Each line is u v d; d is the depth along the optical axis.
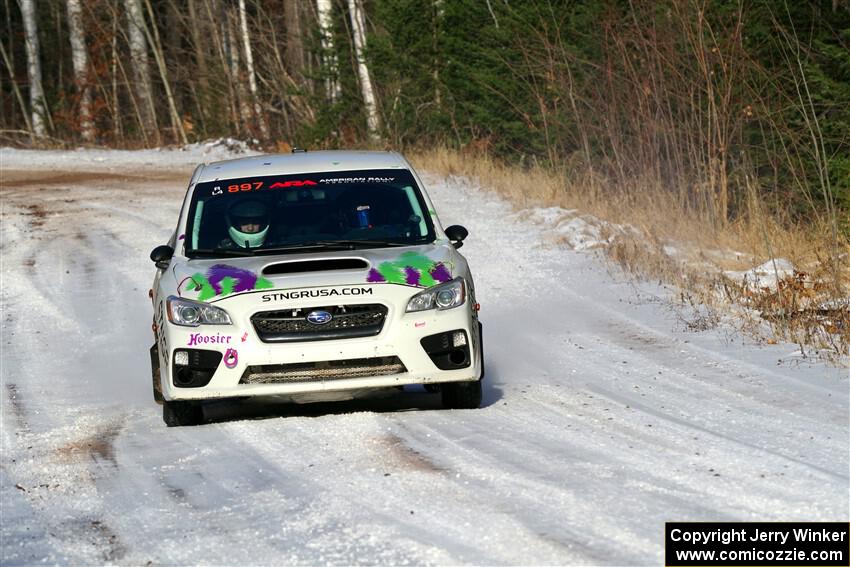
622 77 55.84
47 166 94.12
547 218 52.44
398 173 25.20
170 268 22.97
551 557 13.14
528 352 28.70
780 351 26.23
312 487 16.92
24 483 18.61
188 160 102.00
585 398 22.77
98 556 14.50
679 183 48.50
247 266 22.30
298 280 21.59
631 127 54.78
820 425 19.48
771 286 33.75
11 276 45.19
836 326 28.08
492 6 83.06
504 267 42.44
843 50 47.31
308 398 21.84
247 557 13.93
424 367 21.34
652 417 20.69
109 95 149.50
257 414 23.66
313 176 25.02
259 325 21.27
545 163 69.81
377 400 24.16
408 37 90.69
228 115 132.75
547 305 35.22
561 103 68.06
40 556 14.59
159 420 23.19
